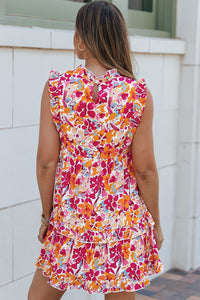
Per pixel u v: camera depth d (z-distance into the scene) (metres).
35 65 2.62
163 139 3.77
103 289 1.95
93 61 1.96
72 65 2.87
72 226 1.93
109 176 1.93
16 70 2.51
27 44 2.50
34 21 2.71
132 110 1.92
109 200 1.92
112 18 1.92
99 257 1.94
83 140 1.90
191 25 3.77
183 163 3.96
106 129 1.89
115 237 1.94
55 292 2.14
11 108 2.51
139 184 2.01
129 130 1.93
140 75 3.41
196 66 3.81
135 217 1.99
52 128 1.94
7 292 2.65
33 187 2.72
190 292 3.63
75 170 1.92
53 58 2.73
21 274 2.72
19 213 2.65
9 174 2.56
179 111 3.92
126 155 1.99
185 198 3.98
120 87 1.90
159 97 3.66
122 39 1.95
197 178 3.99
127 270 1.96
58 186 1.99
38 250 2.82
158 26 3.89
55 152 1.97
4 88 2.46
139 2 3.66
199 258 4.16
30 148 2.67
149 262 2.11
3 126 2.48
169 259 4.05
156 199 2.05
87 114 1.89
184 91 3.87
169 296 3.54
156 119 3.65
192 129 3.88
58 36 2.69
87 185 1.91
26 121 2.61
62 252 1.96
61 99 1.90
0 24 2.48
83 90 1.89
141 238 2.01
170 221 4.00
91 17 1.92
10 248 2.62
